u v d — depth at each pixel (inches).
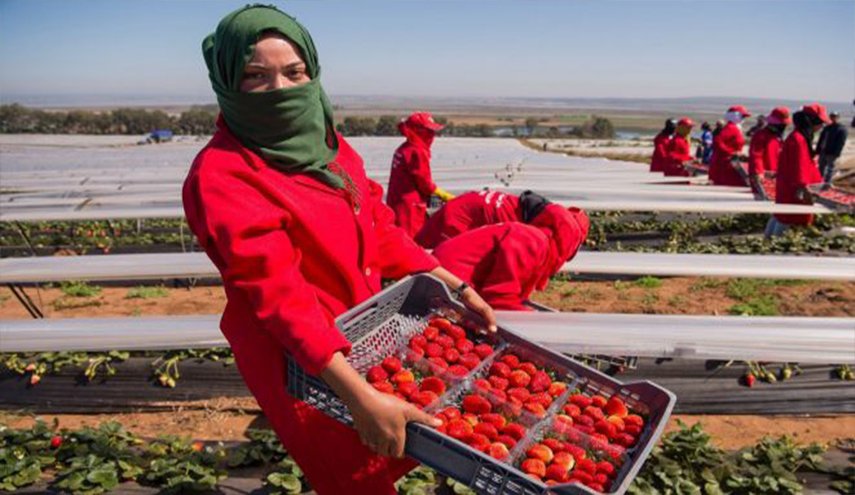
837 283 320.8
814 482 151.8
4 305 308.3
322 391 87.1
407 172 323.6
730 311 284.7
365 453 92.9
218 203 80.9
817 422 192.1
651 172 724.0
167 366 201.6
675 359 199.9
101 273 237.3
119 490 141.9
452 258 162.7
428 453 81.7
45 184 610.9
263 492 141.9
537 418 93.0
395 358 101.7
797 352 175.2
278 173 87.0
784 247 386.6
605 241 445.1
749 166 500.7
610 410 96.0
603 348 170.6
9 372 202.2
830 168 577.3
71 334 182.2
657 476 145.8
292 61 83.4
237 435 179.6
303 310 79.4
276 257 79.4
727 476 148.5
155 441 163.0
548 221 173.0
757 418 194.7
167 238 438.0
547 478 81.5
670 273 247.4
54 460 149.9
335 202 92.1
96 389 199.2
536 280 172.1
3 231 471.8
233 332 93.4
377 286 105.0
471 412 95.1
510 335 108.4
